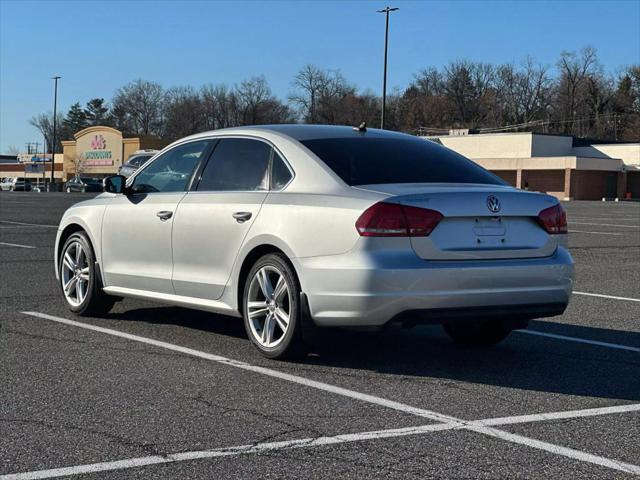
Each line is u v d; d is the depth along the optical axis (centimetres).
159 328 727
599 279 1128
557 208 594
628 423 459
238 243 616
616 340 706
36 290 945
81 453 399
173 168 709
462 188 567
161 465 383
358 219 540
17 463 384
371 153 615
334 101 10056
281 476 370
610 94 11625
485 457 397
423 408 483
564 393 525
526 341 699
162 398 499
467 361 615
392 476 371
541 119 11844
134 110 12206
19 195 5266
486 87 12094
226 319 776
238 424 448
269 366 584
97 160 8175
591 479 371
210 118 10762
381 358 618
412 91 12394
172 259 677
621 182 6969
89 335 691
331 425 447
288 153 615
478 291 548
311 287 560
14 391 512
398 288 530
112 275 740
